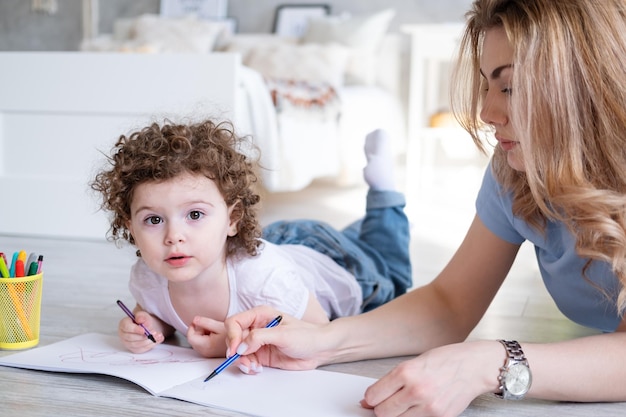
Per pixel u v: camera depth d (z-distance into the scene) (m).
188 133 1.16
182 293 1.25
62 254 2.38
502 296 1.89
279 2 5.01
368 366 1.19
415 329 1.19
